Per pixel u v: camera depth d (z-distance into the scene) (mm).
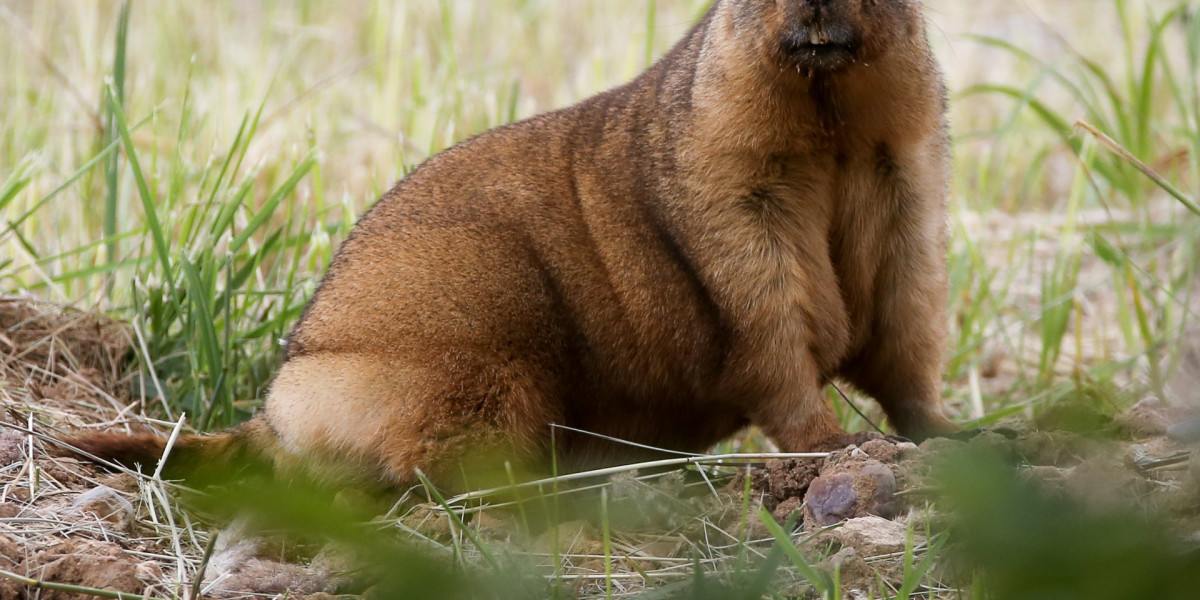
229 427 14672
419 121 23188
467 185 13672
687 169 12742
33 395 14391
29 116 23219
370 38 27578
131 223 20406
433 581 5328
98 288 18172
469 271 13016
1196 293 17156
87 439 12641
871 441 11641
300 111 23625
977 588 6605
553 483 11656
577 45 30203
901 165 12836
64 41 26422
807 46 11672
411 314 12875
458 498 11648
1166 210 22422
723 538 10992
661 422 13672
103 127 19875
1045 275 18812
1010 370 18703
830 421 12898
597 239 13203
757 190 12594
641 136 13203
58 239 19188
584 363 13359
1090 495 6133
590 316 13242
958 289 18594
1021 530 4898
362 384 12688
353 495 12469
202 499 11547
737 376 12906
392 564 5332
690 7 30531
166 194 18219
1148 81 23062
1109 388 15578
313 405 12781
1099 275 21312
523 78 28078
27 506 11078
